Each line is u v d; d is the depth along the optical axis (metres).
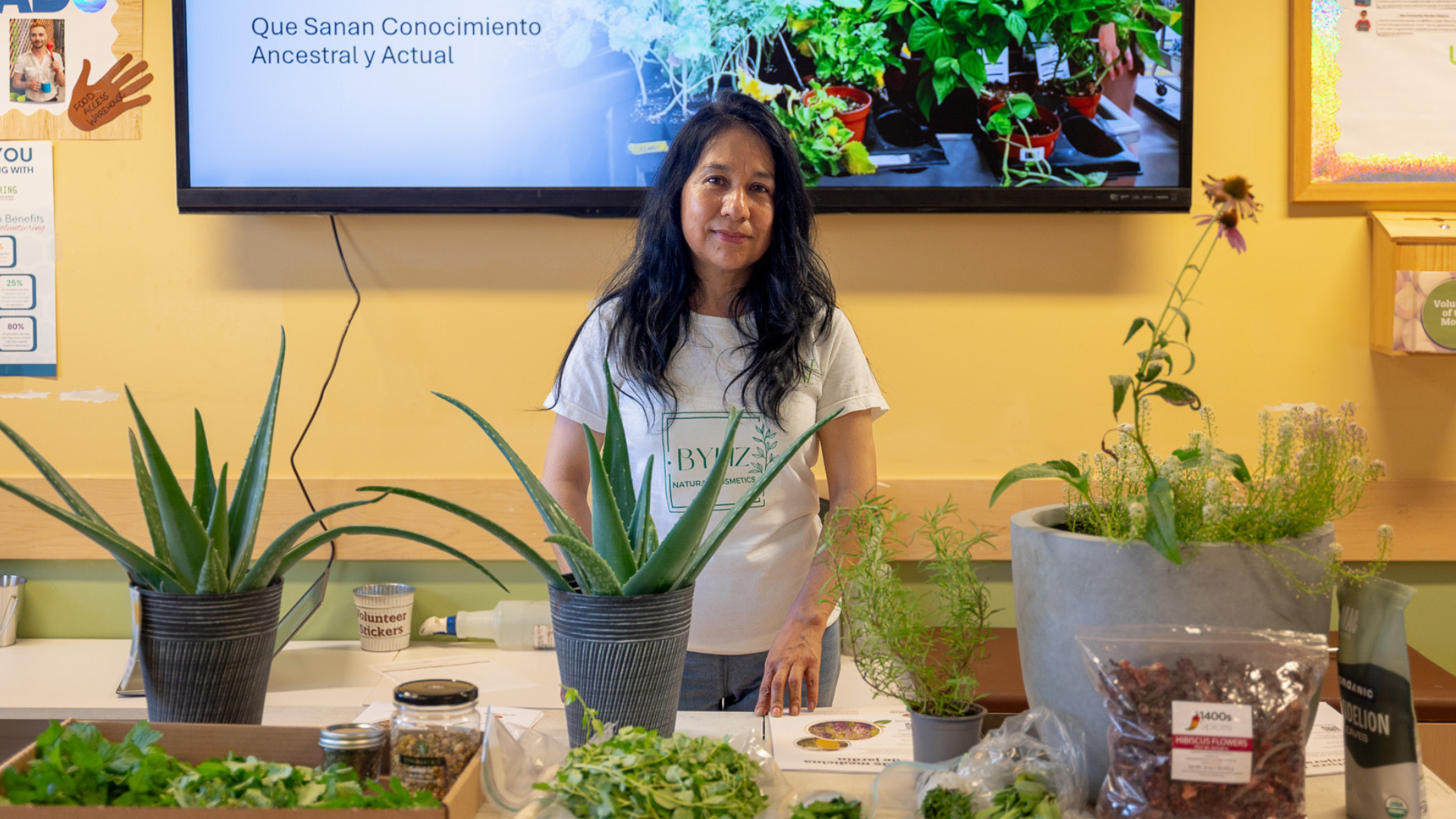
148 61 1.92
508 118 1.85
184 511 0.87
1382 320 1.85
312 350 1.95
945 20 1.82
